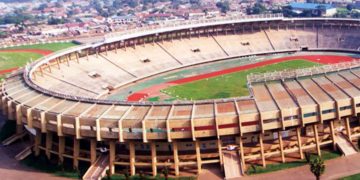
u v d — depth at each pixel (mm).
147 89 163000
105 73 170125
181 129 88000
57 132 93500
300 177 86000
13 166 99688
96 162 93500
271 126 89875
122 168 94000
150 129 88688
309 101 93938
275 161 93625
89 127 91062
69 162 98812
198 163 90688
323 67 111875
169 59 195000
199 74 183000
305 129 99625
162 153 93688
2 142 114312
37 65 146000
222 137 93312
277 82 106750
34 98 105500
